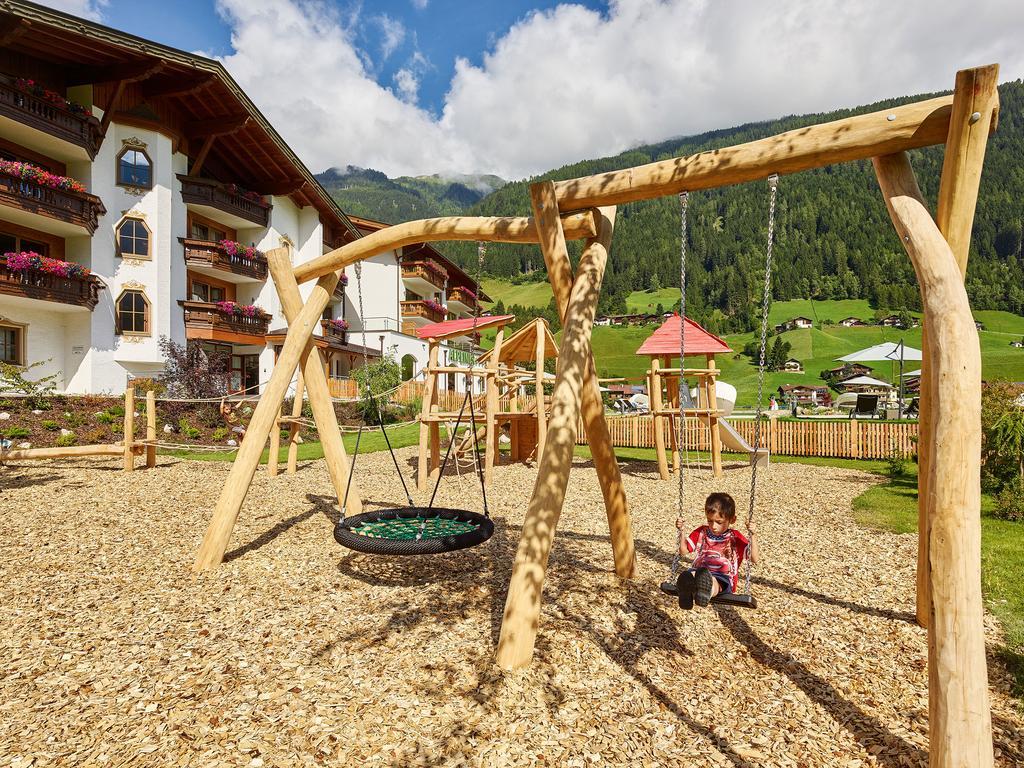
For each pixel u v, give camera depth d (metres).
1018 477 7.91
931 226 2.93
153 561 5.41
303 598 4.48
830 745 2.67
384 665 3.38
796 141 3.56
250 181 27.69
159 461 12.98
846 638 3.78
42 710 2.90
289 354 5.96
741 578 4.95
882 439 14.26
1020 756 2.59
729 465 13.53
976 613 2.30
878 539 6.26
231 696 3.03
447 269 47.91
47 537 6.16
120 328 20.61
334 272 6.16
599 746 2.65
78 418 15.97
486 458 10.33
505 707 2.96
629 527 4.91
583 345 4.18
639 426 17.69
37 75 18.91
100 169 20.14
